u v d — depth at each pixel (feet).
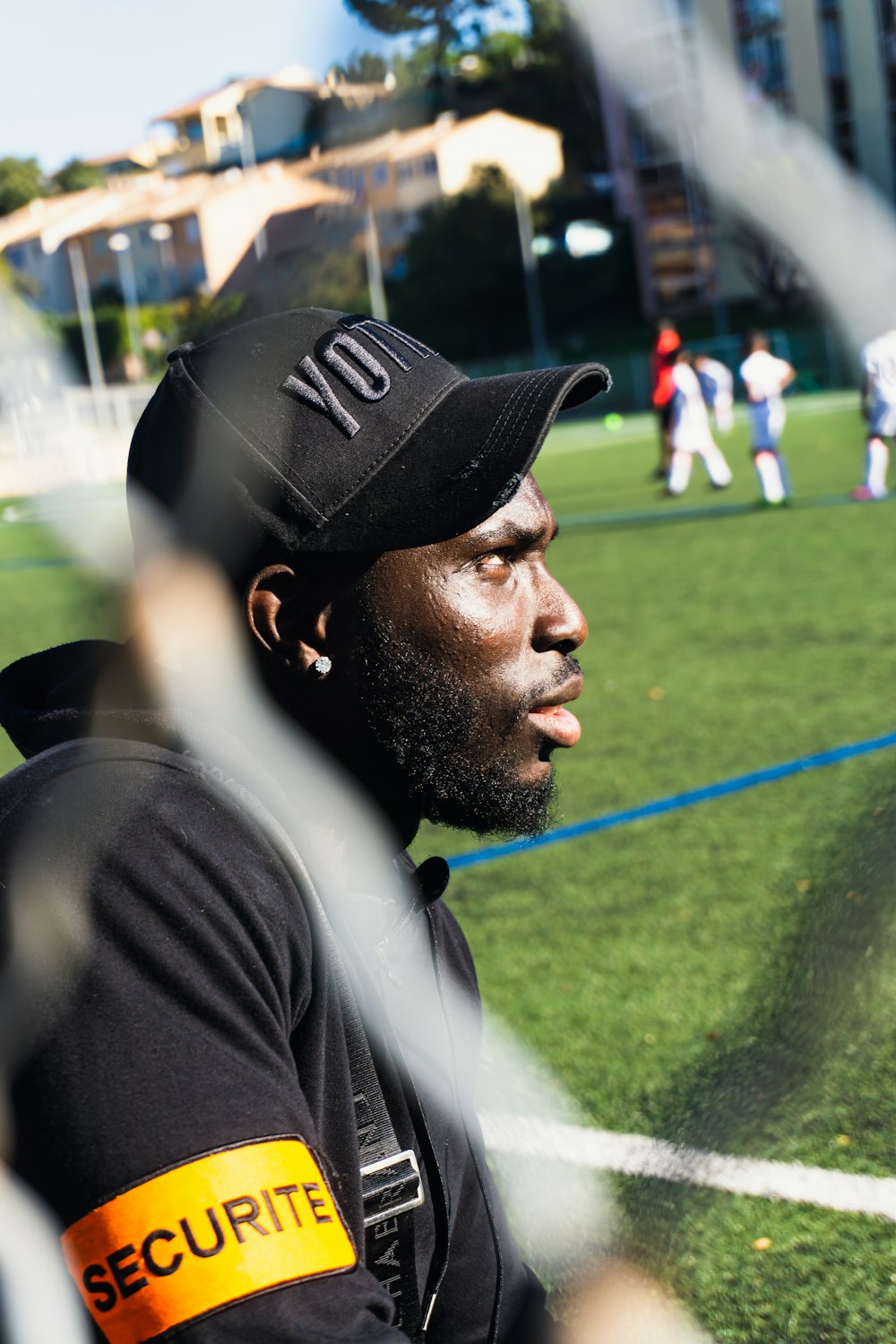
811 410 90.79
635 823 16.17
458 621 3.06
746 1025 4.03
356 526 3.01
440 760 3.11
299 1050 2.94
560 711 3.21
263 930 2.81
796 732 19.54
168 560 3.07
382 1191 3.22
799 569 33.06
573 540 42.24
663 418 55.62
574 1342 3.76
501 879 14.82
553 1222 4.64
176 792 2.86
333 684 3.13
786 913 12.35
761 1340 6.61
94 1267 2.40
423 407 3.12
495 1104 8.84
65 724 3.18
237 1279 2.37
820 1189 7.73
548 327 120.26
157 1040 2.54
